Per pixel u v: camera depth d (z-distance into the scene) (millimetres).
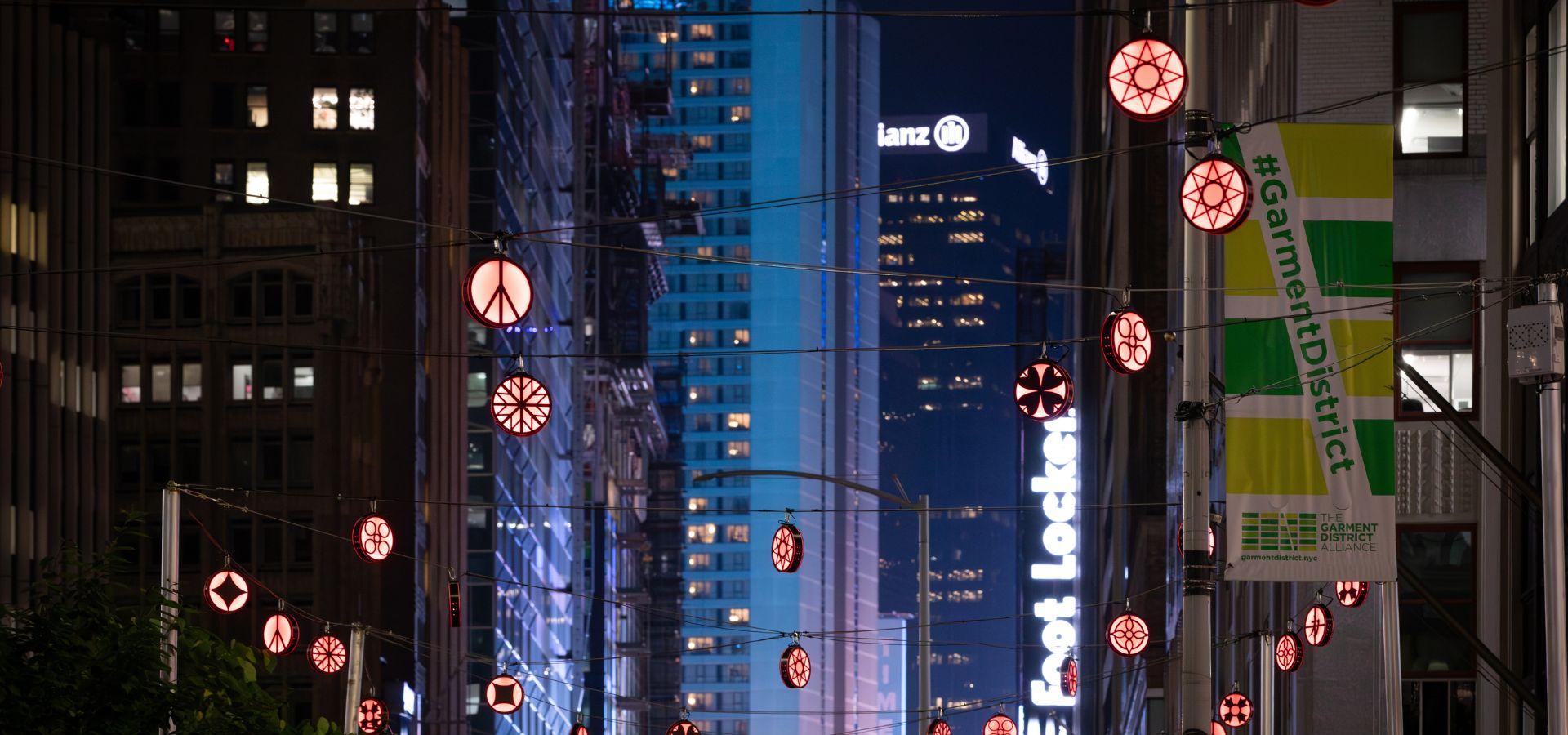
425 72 121688
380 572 110688
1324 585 47938
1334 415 31172
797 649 42219
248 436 109438
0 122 85688
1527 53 44500
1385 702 35031
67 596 26094
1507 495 45500
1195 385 30156
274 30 116812
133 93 115375
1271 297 31453
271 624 40094
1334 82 48031
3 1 40188
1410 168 47344
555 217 179625
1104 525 137500
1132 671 97750
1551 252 40969
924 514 55000
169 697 25422
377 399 112250
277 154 115688
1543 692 42125
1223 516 46281
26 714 24016
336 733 29344
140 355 109812
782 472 56656
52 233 91125
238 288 110938
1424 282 47188
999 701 56656
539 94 164250
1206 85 28703
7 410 82750
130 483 108500
